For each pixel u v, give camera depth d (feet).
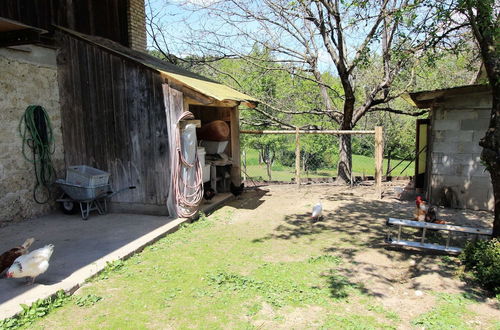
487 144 17.66
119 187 27.07
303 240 22.07
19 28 19.61
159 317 12.89
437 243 21.49
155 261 18.38
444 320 12.75
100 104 26.71
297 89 54.70
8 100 23.82
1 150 23.47
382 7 32.22
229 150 36.58
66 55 27.04
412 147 71.36
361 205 31.89
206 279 16.05
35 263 14.23
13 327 12.00
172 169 25.22
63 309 13.41
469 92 29.37
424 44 26.03
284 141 92.38
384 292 15.02
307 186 43.04
